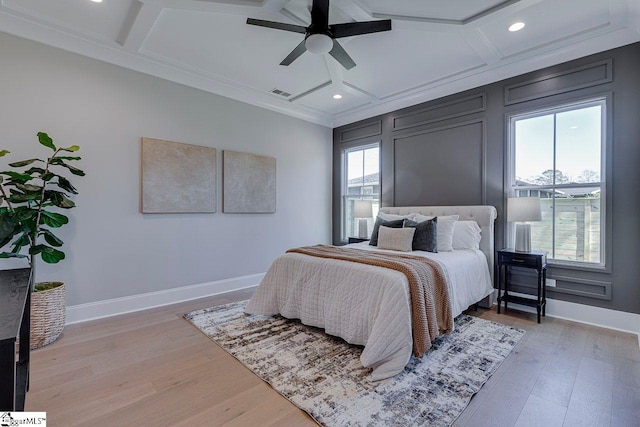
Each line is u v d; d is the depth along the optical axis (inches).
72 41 113.4
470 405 67.8
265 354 91.3
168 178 138.9
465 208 146.0
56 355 90.7
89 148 119.3
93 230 120.5
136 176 130.9
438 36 112.3
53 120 111.9
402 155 179.5
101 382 76.7
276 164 185.0
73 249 116.2
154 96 136.1
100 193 122.0
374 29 91.9
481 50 121.7
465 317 122.8
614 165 111.9
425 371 81.3
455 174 156.3
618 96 110.9
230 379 78.3
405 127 177.9
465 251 130.2
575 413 64.9
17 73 105.1
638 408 66.5
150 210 133.7
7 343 33.2
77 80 116.7
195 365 85.3
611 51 112.3
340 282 98.5
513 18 101.4
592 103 118.3
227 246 162.4
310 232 205.8
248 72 143.4
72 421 62.5
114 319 120.4
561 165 127.1
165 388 74.4
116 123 125.7
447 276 101.9
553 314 124.3
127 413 65.2
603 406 67.2
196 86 148.9
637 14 96.8
